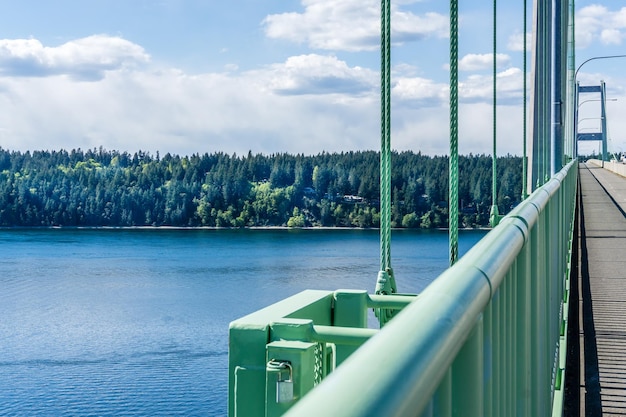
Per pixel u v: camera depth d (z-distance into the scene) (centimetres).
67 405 5547
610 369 557
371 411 59
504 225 212
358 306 281
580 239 1546
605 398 491
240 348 227
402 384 68
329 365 259
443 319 92
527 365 245
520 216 238
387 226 372
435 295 102
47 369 6344
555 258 516
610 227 1817
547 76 1819
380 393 63
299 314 249
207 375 6169
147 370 6259
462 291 110
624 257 1227
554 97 1628
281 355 218
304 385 220
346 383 64
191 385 5928
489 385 145
